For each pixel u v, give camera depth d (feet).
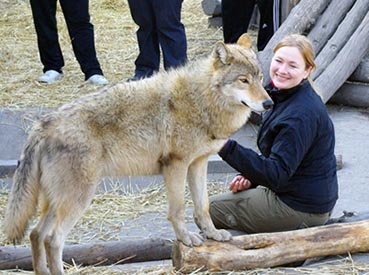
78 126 18.38
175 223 19.07
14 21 47.47
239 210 21.26
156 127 18.94
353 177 27.45
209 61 19.26
